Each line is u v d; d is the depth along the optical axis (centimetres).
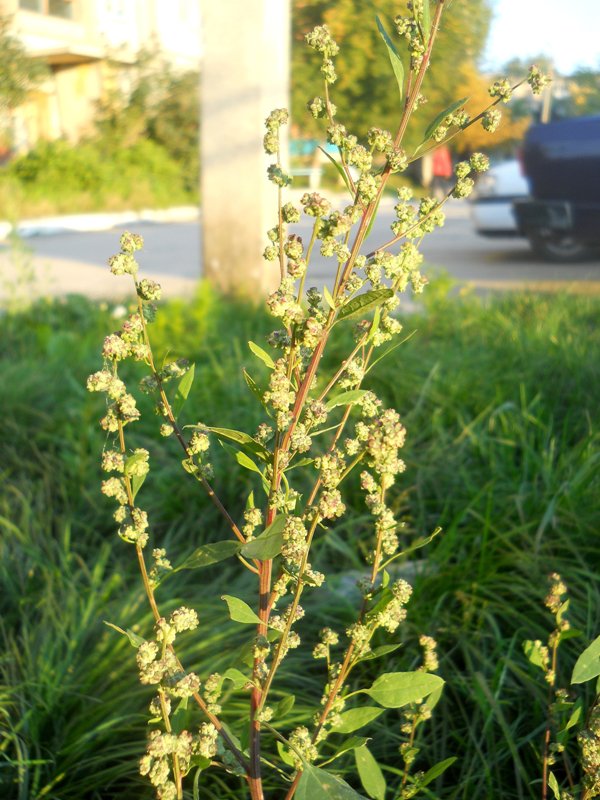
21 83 2192
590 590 238
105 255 1176
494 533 274
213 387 418
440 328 560
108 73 2522
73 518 311
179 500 326
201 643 220
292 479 327
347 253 115
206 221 661
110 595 260
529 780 188
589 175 912
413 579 261
